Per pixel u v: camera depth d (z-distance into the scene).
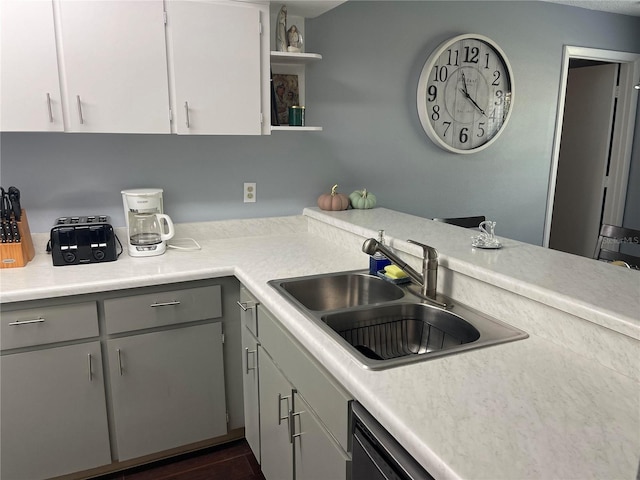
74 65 1.92
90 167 2.32
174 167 2.49
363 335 1.55
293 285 1.84
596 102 4.21
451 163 3.24
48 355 1.85
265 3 2.20
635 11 3.62
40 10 1.84
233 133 2.23
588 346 1.22
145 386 2.05
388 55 2.88
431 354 1.23
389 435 1.04
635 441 0.89
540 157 3.59
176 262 2.15
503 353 1.25
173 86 2.09
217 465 2.19
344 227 2.36
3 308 1.75
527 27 3.33
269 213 2.75
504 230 3.57
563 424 0.94
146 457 2.17
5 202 2.10
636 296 1.26
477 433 0.91
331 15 2.67
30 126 1.91
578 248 4.50
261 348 1.85
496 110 3.29
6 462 1.87
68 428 1.94
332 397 1.25
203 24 2.09
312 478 1.44
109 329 1.94
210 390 2.18
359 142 2.91
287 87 2.61
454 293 1.65
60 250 2.05
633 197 4.13
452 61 3.08
